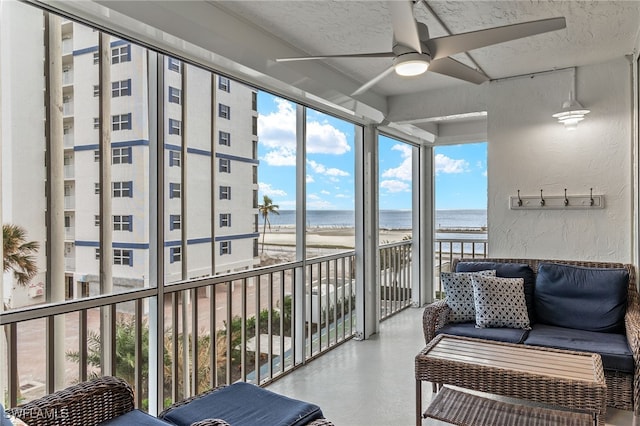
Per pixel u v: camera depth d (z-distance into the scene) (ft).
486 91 12.88
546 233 11.93
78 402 5.63
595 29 9.22
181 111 9.42
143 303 8.75
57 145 7.41
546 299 10.69
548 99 11.91
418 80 12.74
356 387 10.50
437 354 8.25
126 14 6.57
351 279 15.10
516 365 7.57
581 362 7.69
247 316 11.39
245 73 9.37
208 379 10.11
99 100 7.97
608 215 11.14
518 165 12.31
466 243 19.45
